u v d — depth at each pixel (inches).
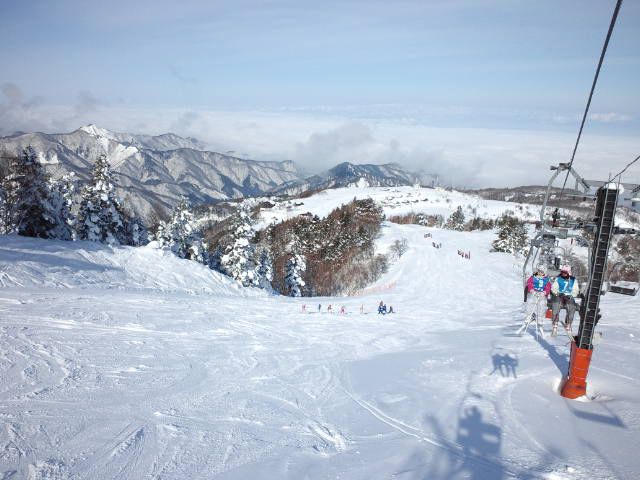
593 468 202.7
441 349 526.0
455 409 296.2
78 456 243.3
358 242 3154.5
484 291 1861.5
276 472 221.9
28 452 246.2
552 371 367.9
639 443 224.5
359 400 340.8
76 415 299.7
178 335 595.2
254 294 1364.4
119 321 637.3
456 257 2768.2
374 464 225.8
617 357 406.3
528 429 254.2
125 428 281.7
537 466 209.5
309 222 3639.3
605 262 295.4
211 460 238.5
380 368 443.8
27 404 314.7
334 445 256.7
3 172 1339.8
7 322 560.4
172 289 1138.0
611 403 286.8
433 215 6742.1
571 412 275.3
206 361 470.3
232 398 349.1
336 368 459.2
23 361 412.8
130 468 230.7
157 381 385.1
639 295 1122.7
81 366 412.2
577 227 309.7
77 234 1451.8
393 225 4261.8
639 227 293.6
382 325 834.8
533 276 368.8
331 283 2719.0
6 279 829.2
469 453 230.7
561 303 355.3
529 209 7613.2
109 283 1011.9
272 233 3759.8
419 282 2122.3
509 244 3006.9
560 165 298.8
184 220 1791.3
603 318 750.5
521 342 515.2
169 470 227.9
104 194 1473.9
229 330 674.8
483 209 7652.6
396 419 291.9
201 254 1814.7
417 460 226.7
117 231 1535.4
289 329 733.9
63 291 836.0
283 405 333.4
